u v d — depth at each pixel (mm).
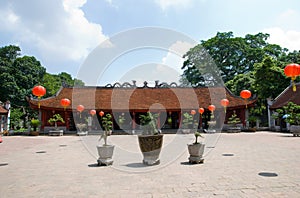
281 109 24547
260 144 14211
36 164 8641
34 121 25547
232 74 40875
